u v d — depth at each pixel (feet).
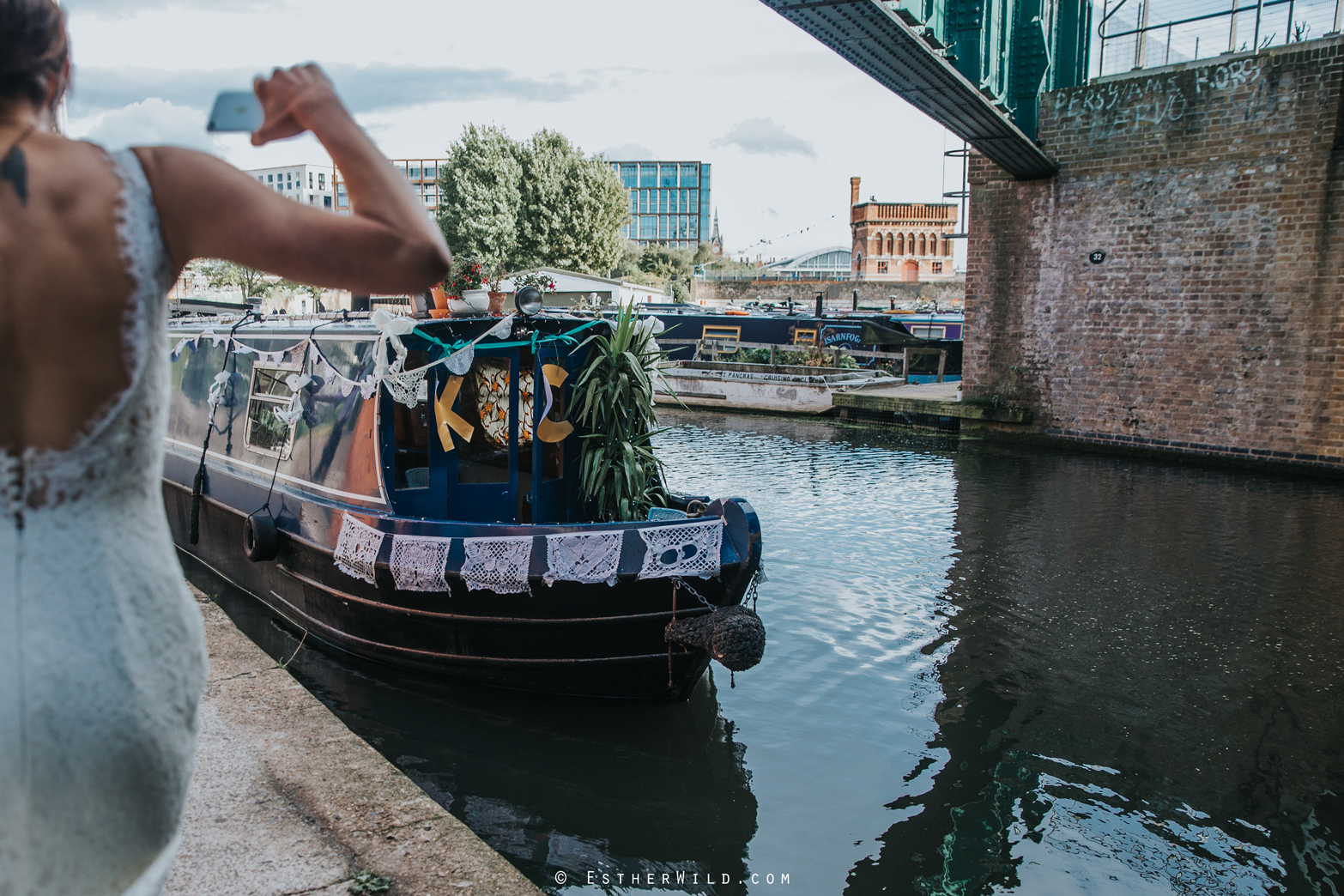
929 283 174.40
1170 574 30.27
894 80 39.17
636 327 22.07
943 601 27.50
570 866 14.82
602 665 19.27
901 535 35.37
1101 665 22.85
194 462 29.07
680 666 19.26
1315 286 48.83
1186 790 17.16
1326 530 36.42
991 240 61.93
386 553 19.81
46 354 2.67
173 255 2.97
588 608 18.67
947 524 37.17
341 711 19.81
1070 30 60.54
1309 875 14.73
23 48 2.80
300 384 22.72
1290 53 48.60
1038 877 14.60
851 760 18.16
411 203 3.00
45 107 3.02
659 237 487.61
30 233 2.62
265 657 14.23
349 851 9.32
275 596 24.64
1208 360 52.95
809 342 87.56
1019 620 25.96
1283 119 49.14
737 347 90.38
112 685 2.80
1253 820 16.26
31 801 2.68
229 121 3.03
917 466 51.57
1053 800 16.84
